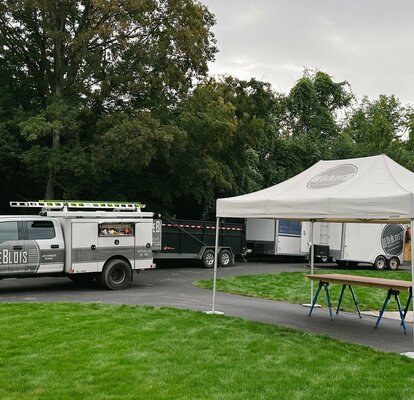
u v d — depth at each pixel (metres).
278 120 43.91
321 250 26.69
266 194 11.01
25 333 9.00
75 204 15.68
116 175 25.42
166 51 23.89
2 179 26.16
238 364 7.38
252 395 6.14
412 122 50.88
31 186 26.86
